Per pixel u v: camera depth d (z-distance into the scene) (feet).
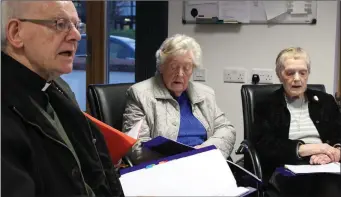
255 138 6.99
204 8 9.46
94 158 3.86
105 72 10.95
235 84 9.51
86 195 3.51
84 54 10.95
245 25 9.27
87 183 3.74
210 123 7.07
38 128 3.24
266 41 9.16
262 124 6.98
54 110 3.77
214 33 9.53
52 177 3.25
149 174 3.53
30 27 3.40
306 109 7.16
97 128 4.27
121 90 7.11
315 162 6.37
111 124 6.77
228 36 9.42
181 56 6.57
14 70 3.35
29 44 3.44
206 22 9.44
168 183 3.43
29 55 3.48
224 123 7.27
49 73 3.66
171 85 6.70
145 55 10.07
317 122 7.06
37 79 3.50
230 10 9.27
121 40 10.66
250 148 6.48
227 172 3.64
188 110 6.99
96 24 10.73
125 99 7.07
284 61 6.96
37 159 3.17
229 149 6.98
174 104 6.79
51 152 3.31
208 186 3.44
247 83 9.40
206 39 9.61
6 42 3.43
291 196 5.95
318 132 7.04
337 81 9.32
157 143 5.39
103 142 4.26
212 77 9.68
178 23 9.77
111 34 10.80
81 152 3.76
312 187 6.07
